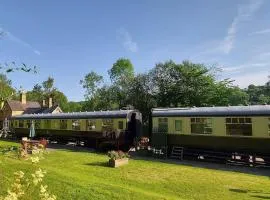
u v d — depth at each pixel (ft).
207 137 70.03
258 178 50.62
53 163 62.64
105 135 91.04
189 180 48.14
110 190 35.06
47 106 198.59
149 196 34.12
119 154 62.39
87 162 65.10
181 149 74.64
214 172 55.77
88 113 102.89
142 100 155.33
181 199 35.81
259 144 61.57
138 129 90.99
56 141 117.29
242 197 38.29
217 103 144.15
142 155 80.89
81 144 109.29
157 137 78.64
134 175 51.72
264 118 61.26
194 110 73.82
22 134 136.15
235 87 150.10
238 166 63.72
